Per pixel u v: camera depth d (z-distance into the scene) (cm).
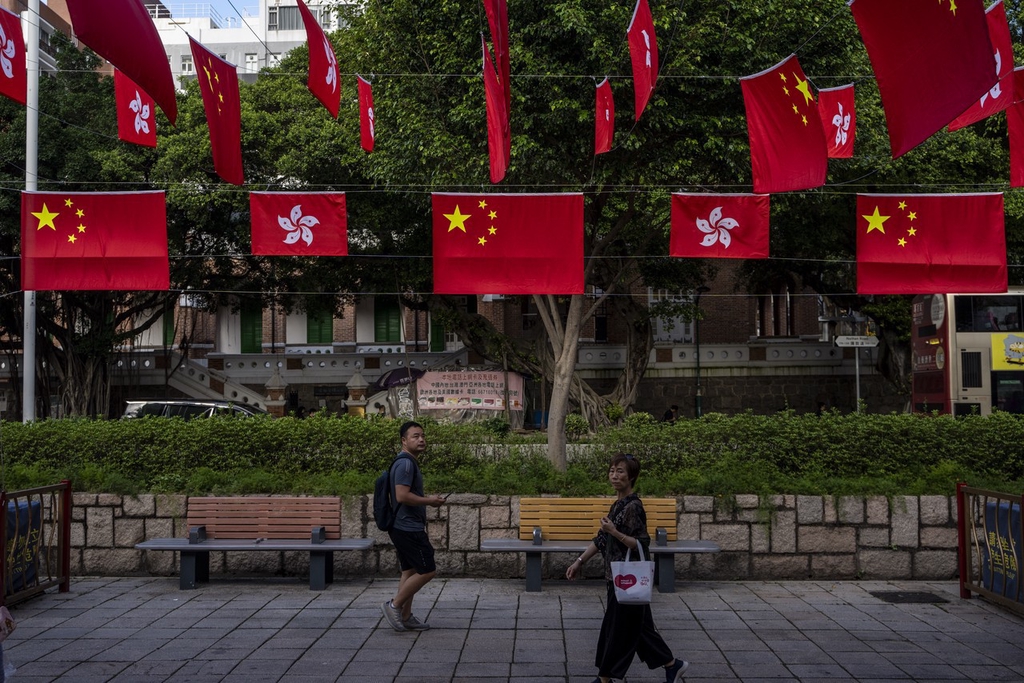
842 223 2608
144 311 3981
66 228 1065
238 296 3572
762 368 3756
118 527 1045
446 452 1175
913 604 898
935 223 1111
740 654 719
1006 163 2356
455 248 1112
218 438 1166
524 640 760
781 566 1019
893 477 1078
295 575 1040
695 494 1040
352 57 2575
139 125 1079
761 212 1123
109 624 816
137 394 3775
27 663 691
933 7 647
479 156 1485
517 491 1047
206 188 2816
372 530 1035
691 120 1427
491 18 955
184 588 965
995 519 877
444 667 681
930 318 2380
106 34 677
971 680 652
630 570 584
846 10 1384
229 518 994
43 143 2667
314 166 2836
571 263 1114
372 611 867
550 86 1403
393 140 1716
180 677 656
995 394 2259
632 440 1170
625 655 600
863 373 3750
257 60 5744
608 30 1397
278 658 705
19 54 803
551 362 3244
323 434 1176
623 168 1469
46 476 1077
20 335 3167
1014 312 2288
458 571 1030
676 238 1124
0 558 675
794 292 3791
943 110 657
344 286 3259
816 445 1139
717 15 1379
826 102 1291
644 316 3331
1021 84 966
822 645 748
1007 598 849
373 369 3916
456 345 4122
